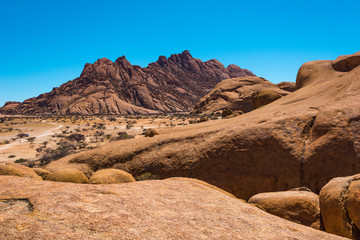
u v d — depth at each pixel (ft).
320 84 102.83
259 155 56.85
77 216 12.35
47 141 303.68
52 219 11.62
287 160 53.88
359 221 21.44
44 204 13.32
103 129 388.78
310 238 15.85
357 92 63.57
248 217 17.95
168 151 67.26
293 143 55.72
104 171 30.45
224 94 472.03
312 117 60.49
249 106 428.56
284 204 28.02
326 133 53.72
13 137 346.33
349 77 75.77
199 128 81.56
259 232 15.25
